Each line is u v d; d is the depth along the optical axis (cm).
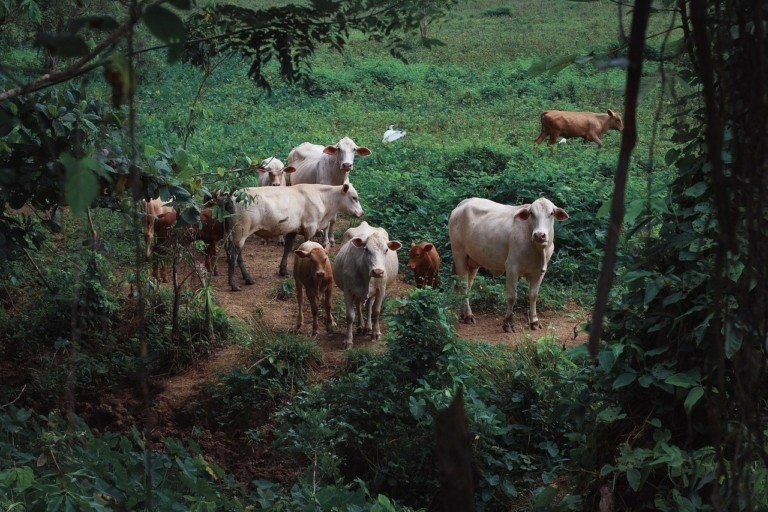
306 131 2275
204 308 1146
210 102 2430
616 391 648
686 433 611
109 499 589
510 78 3009
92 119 789
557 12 4444
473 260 1245
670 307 593
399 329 955
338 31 489
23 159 795
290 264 1438
